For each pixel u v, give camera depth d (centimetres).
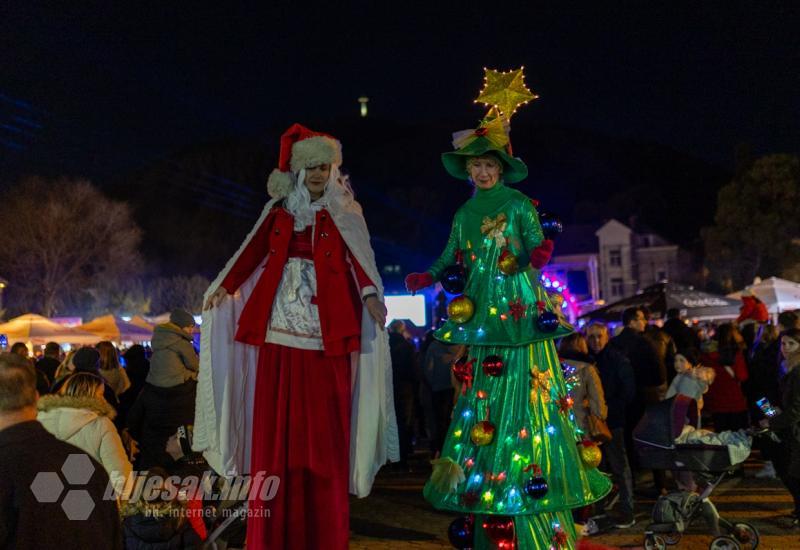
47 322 2086
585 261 7125
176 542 500
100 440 527
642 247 7106
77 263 4750
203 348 419
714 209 12131
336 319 412
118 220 4953
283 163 429
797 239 4112
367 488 414
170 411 792
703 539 766
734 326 1228
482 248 495
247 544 404
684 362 808
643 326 1073
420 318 2367
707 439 710
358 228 423
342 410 415
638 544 761
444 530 858
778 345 1093
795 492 808
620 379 845
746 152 4369
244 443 426
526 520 462
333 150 424
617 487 832
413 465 1373
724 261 4331
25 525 326
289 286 417
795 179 4175
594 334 900
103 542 348
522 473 459
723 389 1194
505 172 519
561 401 484
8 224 4519
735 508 905
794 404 736
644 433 723
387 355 421
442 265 516
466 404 488
